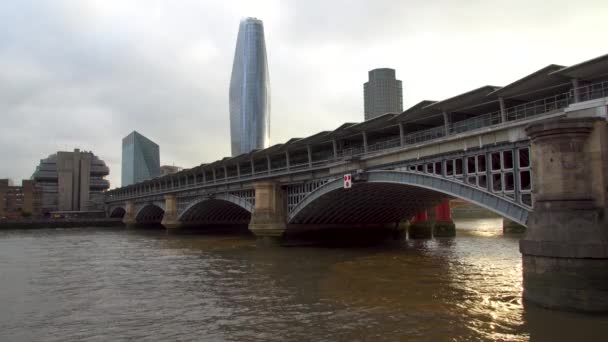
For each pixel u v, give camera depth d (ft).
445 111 129.08
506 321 72.90
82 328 77.10
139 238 301.63
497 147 106.63
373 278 116.67
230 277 124.36
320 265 142.41
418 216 250.98
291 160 238.68
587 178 75.72
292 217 207.51
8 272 142.82
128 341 69.62
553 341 62.90
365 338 67.77
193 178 342.44
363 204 202.69
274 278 120.57
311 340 67.67
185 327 76.33
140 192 476.54
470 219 517.96
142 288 111.65
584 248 71.77
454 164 120.78
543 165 78.23
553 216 75.87
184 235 320.29
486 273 121.60
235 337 70.18
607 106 79.00
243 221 364.58
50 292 108.68
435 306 85.35
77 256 189.06
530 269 79.00
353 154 183.83
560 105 108.68
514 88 104.53
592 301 71.31
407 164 139.33
